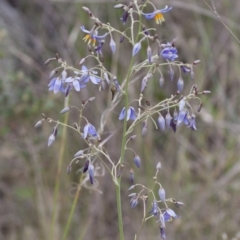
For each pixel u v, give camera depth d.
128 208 6.87
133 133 6.79
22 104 6.29
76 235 6.51
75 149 6.88
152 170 6.88
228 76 7.68
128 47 7.29
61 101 7.05
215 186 6.62
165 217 3.18
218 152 7.02
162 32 7.54
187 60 7.48
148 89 6.89
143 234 6.57
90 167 3.08
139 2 7.21
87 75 3.02
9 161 6.89
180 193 6.64
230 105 7.36
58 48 7.80
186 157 7.05
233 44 7.46
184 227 6.46
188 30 7.82
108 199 6.92
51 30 8.03
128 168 6.82
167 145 7.11
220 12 7.63
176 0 7.59
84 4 7.52
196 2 7.71
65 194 6.61
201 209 6.57
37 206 6.57
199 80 7.28
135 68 3.08
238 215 6.53
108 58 7.30
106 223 6.87
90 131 3.12
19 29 7.96
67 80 3.02
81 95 7.05
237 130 6.93
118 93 4.22
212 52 7.59
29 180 6.72
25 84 6.80
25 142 6.62
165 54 2.99
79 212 6.67
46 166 6.72
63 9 8.05
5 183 6.93
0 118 6.43
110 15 7.30
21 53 7.05
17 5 8.34
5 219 6.82
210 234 6.44
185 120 3.04
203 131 7.20
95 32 3.04
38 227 6.59
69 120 6.94
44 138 6.68
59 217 6.53
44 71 7.63
